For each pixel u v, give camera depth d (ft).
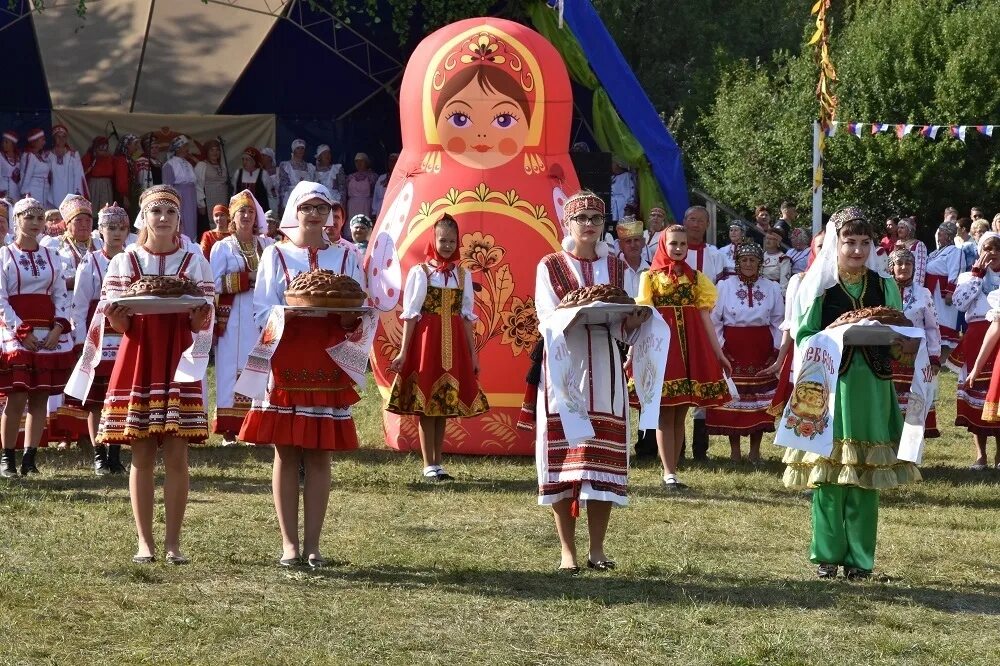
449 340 35.94
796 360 24.66
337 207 33.32
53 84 78.89
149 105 81.10
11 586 22.62
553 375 23.80
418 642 20.15
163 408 24.36
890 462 24.32
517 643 20.25
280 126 82.28
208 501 31.45
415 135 41.11
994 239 41.42
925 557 27.12
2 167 69.67
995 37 110.93
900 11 113.70
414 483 34.71
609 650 19.98
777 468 39.24
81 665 18.78
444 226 36.42
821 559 24.95
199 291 24.17
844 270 24.79
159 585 23.12
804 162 114.11
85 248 38.14
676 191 66.23
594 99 65.16
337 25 75.31
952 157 112.37
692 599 22.86
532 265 39.70
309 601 22.30
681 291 35.96
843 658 19.80
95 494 32.14
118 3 74.28
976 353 41.45
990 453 44.45
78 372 24.85
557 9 63.52
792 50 148.15
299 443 24.26
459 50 40.45
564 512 24.86
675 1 139.74
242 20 75.61
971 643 20.80
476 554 26.27
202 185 77.15
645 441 40.37
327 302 23.79
